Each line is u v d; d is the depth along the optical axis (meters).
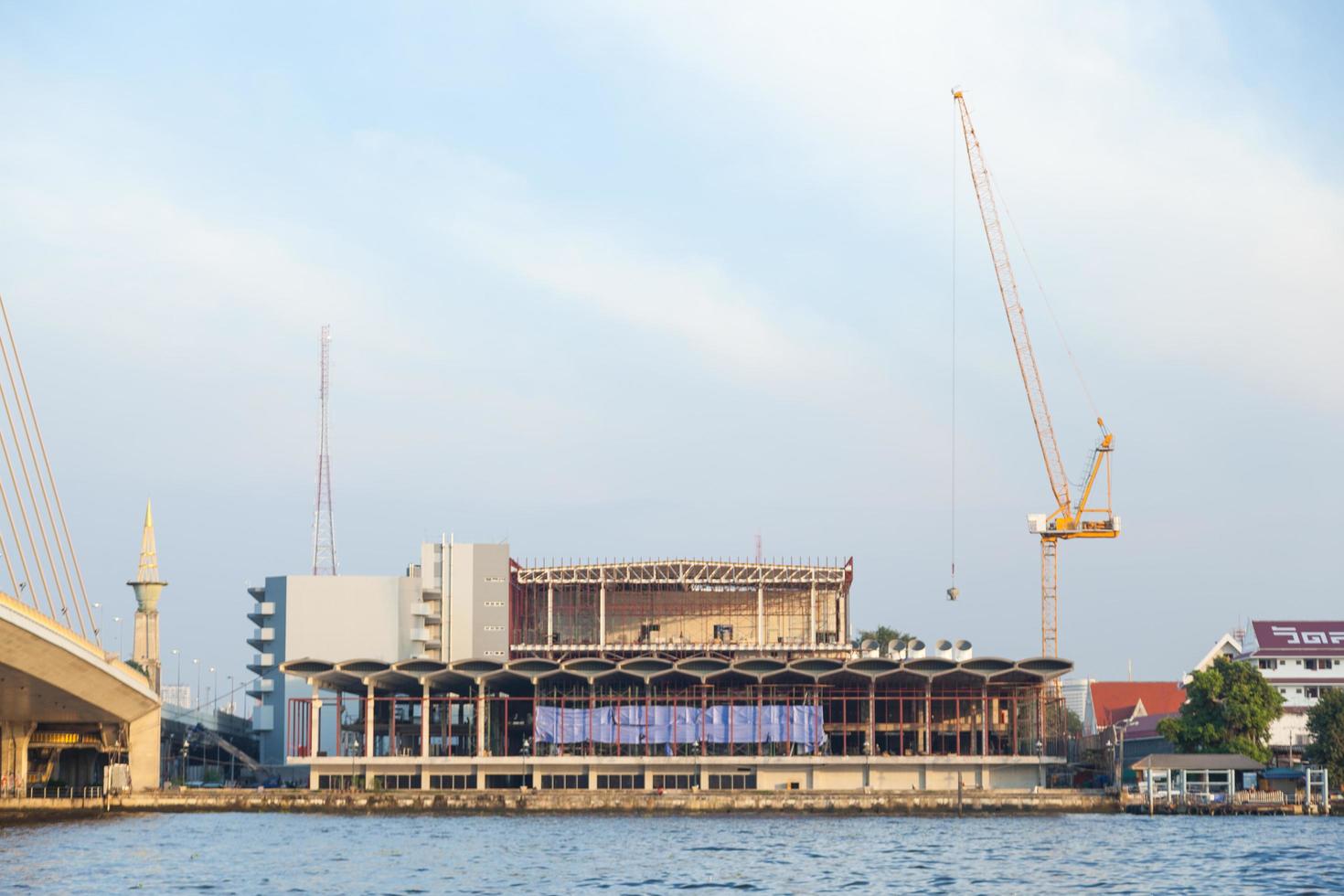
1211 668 176.38
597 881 95.75
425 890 91.81
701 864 105.94
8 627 126.44
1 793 166.00
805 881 95.56
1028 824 145.38
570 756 176.38
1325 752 166.25
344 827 141.00
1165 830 134.62
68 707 159.00
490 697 179.75
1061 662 174.88
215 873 99.94
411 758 175.25
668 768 177.12
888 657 196.50
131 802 167.75
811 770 177.25
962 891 90.56
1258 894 87.31
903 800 164.12
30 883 94.38
